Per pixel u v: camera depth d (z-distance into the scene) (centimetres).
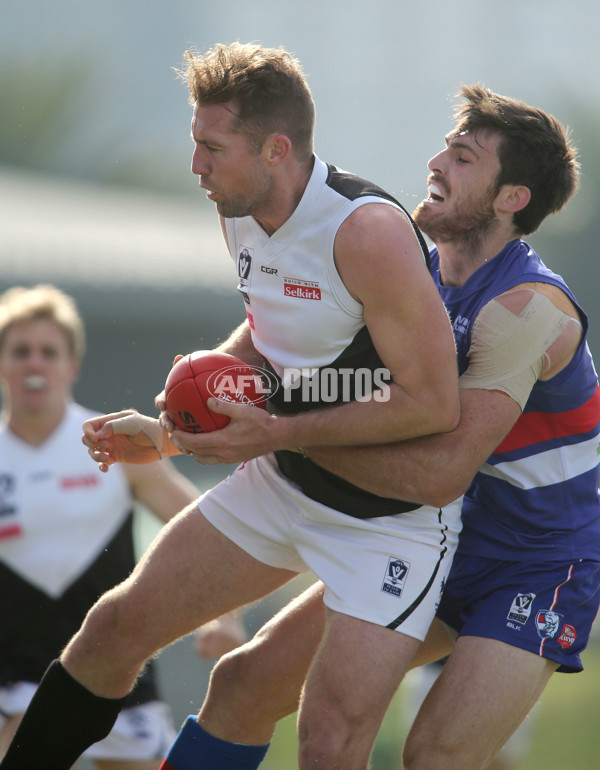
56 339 1547
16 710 1441
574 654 1163
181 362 1077
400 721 2641
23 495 1484
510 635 1122
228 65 997
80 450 1523
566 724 3098
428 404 1009
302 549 1119
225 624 1560
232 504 1149
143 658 1145
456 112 1185
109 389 4012
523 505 1163
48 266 4022
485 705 1086
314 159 1043
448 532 1119
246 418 1028
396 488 1053
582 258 6388
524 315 1066
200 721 1195
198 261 4359
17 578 1469
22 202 5350
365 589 1069
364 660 1041
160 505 1545
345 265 998
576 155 1199
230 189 1017
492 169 1136
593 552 1173
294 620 1178
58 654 1467
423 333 990
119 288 3966
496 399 1061
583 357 1145
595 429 1186
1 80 8900
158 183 9006
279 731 3067
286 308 1052
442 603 1207
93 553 1497
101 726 1165
